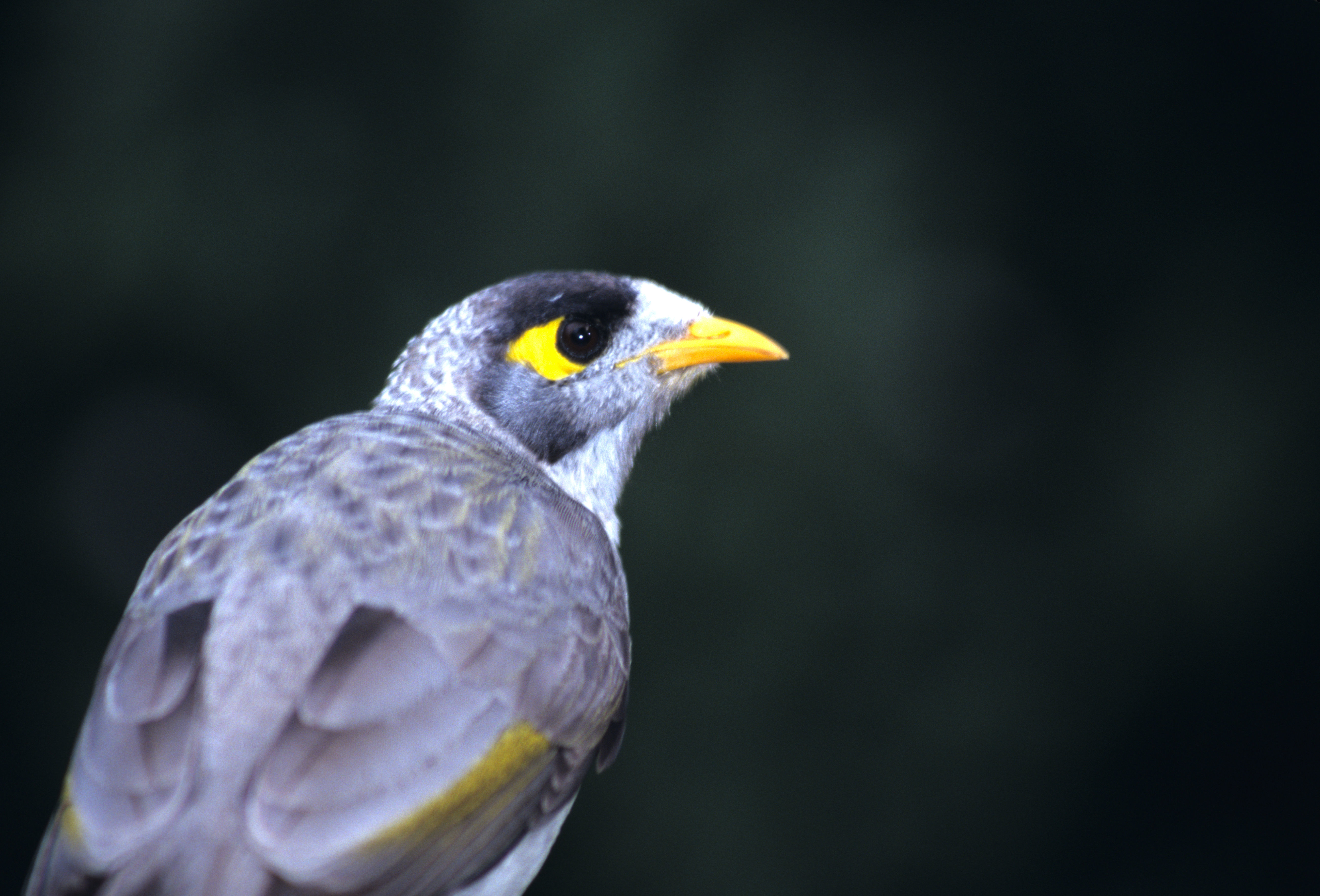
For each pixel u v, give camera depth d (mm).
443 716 1930
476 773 1931
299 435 1958
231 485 1947
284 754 1919
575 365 1994
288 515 1940
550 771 1942
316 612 1931
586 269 2178
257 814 1914
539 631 1943
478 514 1948
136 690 1922
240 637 1927
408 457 1952
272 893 1911
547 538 1952
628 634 1966
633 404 2000
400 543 1940
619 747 1966
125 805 1913
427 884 1924
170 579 1936
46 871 1915
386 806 1921
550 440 1991
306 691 1923
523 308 1991
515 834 1937
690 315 2006
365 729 1924
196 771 1916
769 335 2172
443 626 1936
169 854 1910
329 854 1916
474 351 1989
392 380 1994
